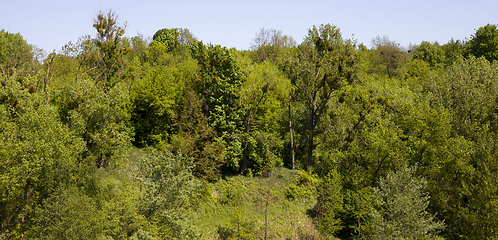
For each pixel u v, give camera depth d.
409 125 38.06
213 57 43.34
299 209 38.12
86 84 33.53
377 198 29.98
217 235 32.28
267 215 36.12
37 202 24.39
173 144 37.62
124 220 23.03
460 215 30.67
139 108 43.81
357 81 43.50
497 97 38.91
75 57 38.53
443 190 32.72
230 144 41.25
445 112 34.91
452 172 33.34
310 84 44.00
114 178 34.59
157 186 26.72
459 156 32.66
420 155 35.34
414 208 27.44
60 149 25.84
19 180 23.41
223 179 40.44
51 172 24.19
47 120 27.19
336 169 40.22
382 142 35.72
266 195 39.03
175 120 40.16
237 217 31.64
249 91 43.56
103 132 33.25
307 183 41.31
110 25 38.72
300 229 34.59
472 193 29.30
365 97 43.94
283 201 38.81
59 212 21.22
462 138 33.44
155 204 25.67
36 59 37.50
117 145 33.88
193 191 29.64
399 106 43.25
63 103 34.06
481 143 32.06
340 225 34.41
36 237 21.12
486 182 27.27
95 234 21.19
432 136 34.84
